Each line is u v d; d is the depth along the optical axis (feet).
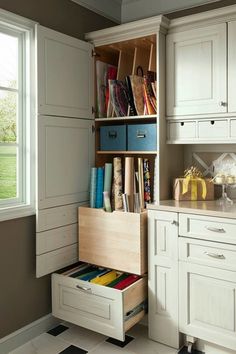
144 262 7.82
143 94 8.64
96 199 8.67
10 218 7.40
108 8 9.83
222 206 7.39
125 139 8.66
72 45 8.37
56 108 8.00
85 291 7.70
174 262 7.42
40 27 7.55
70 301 7.97
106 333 7.41
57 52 7.98
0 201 7.45
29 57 7.70
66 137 8.31
